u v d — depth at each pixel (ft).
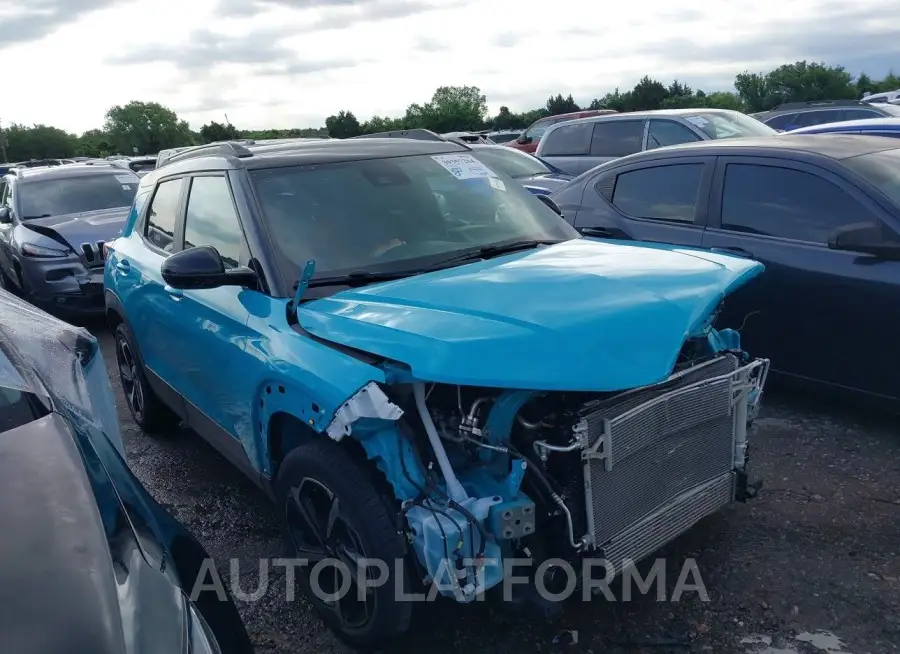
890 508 12.07
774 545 11.28
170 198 14.79
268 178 12.03
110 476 7.40
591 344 8.03
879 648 9.20
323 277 10.70
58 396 8.43
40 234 28.50
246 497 14.30
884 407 14.32
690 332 8.60
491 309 8.66
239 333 10.78
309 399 9.02
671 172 18.71
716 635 9.58
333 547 9.55
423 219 12.11
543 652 9.49
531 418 8.55
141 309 14.87
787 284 15.39
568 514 8.23
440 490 8.37
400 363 8.39
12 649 5.13
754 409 10.44
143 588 5.96
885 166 15.42
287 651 9.97
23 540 6.02
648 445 8.80
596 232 19.79
